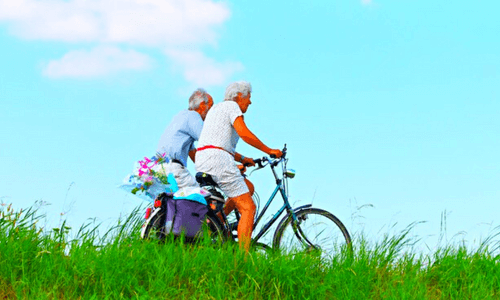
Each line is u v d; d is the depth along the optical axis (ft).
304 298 17.48
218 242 20.06
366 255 20.30
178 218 19.76
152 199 23.09
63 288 16.90
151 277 17.60
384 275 19.85
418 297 18.03
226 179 20.12
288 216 21.43
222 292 17.06
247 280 17.57
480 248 21.61
